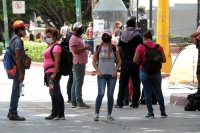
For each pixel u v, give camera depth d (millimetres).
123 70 30438
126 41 30031
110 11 67000
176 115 28438
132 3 83625
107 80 26453
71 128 24547
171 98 33125
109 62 26250
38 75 53375
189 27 103500
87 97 36688
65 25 70500
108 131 23828
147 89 27109
